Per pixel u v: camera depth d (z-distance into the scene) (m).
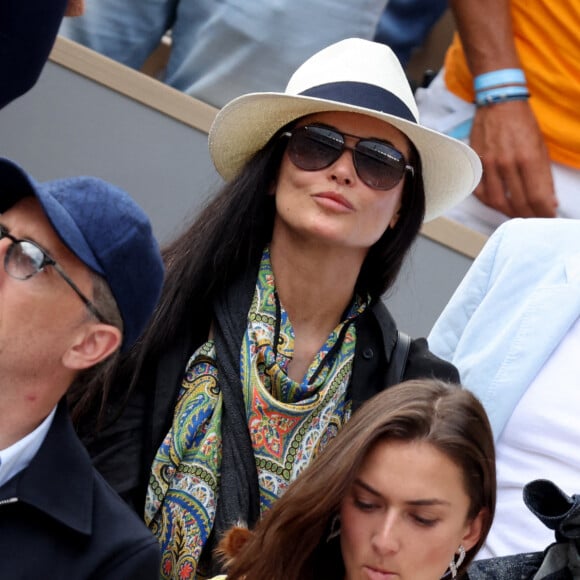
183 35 15.30
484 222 15.74
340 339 10.94
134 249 7.84
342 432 8.48
